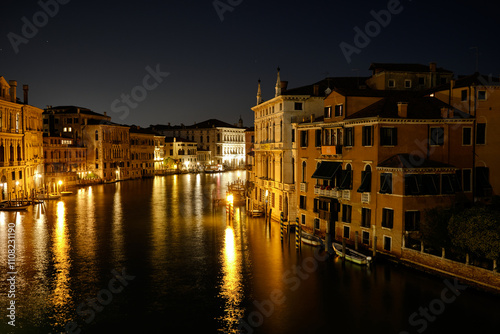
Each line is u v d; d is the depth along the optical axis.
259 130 48.56
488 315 19.56
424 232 24.98
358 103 30.88
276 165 41.69
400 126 27.83
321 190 32.88
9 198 52.91
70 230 38.22
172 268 27.16
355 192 29.70
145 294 22.86
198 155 135.62
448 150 28.75
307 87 42.25
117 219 44.06
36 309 20.92
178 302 21.83
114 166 94.12
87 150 88.62
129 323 19.55
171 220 43.56
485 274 21.34
